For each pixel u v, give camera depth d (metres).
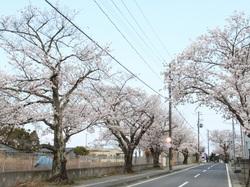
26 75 21.06
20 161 20.47
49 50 21.73
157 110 40.28
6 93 20.81
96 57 22.83
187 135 69.31
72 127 24.34
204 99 21.83
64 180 21.41
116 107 32.31
